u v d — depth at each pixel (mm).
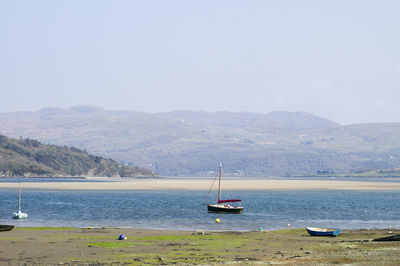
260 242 57031
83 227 74938
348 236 62438
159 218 89312
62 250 51094
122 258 46438
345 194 182750
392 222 84312
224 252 49938
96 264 43406
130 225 78312
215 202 134125
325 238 60469
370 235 63125
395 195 174125
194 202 133625
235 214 98125
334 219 89062
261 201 140500
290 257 46531
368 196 168000
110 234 64312
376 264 42531
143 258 46281
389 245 52656
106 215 94812
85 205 121312
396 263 42781
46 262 44438
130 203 128625
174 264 43344
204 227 76125
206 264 43312
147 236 62312
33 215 94875
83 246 53812
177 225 78625
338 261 44062
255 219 88438
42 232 66188
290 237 61625
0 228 67312
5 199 145750
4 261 44969
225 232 67500
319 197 161875
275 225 79250
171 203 129125
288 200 145500
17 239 58938
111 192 191125
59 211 103562
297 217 92688
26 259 45969
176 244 55406
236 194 181500
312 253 48719
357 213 101062
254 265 42719
